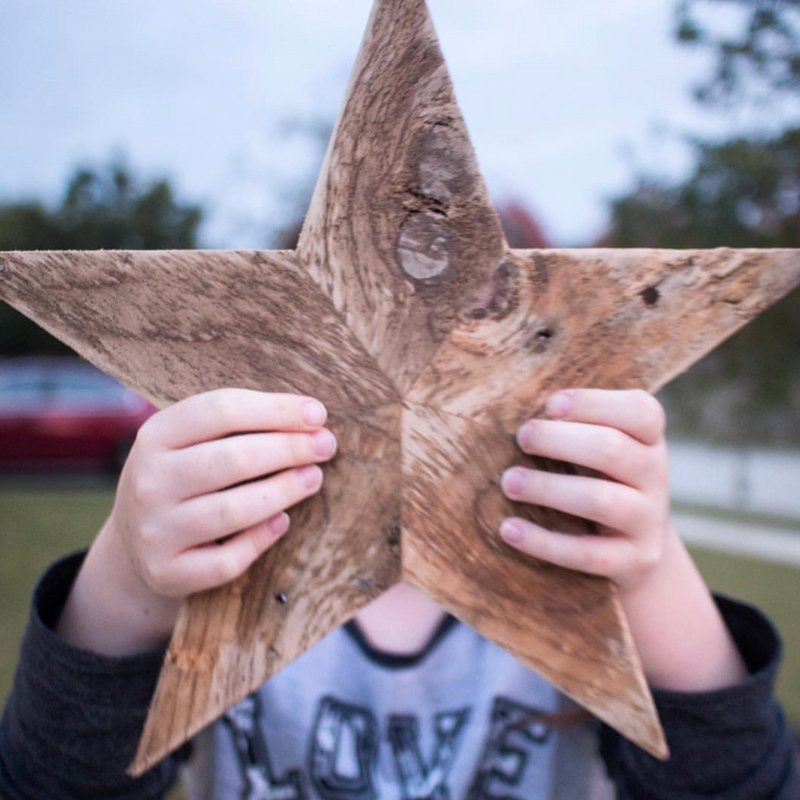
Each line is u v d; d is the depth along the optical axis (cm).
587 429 24
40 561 151
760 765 31
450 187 25
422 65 25
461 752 38
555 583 25
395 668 40
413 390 25
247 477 24
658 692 31
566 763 39
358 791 37
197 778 40
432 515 25
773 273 24
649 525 25
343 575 25
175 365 26
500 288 25
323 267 25
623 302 25
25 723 31
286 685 40
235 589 25
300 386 25
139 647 30
